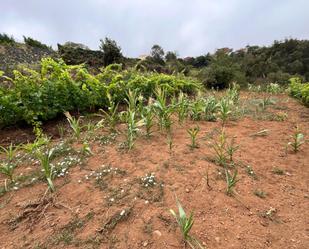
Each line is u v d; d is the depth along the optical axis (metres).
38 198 2.32
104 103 4.84
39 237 1.91
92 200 2.27
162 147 3.24
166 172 2.67
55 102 4.23
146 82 5.63
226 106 4.36
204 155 3.06
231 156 2.97
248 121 4.58
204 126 4.11
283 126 4.39
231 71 10.88
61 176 2.64
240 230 1.98
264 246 1.86
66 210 2.17
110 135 3.61
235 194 2.39
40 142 3.16
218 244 1.84
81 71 4.75
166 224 1.99
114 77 5.20
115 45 10.50
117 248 1.80
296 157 3.25
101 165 2.82
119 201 2.24
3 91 3.99
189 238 1.86
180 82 6.91
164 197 2.29
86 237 1.89
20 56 12.35
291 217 2.18
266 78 14.24
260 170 2.88
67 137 3.71
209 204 2.23
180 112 4.10
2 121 3.91
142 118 3.71
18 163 3.01
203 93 7.78
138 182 2.50
